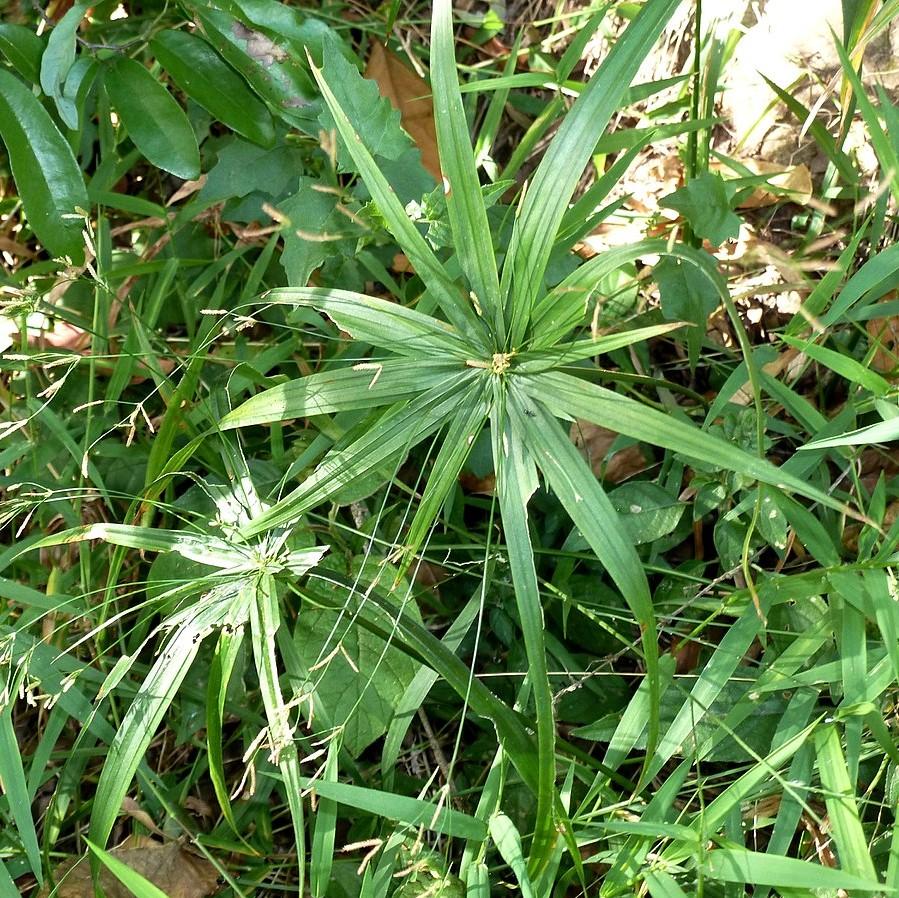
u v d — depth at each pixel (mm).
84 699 595
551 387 448
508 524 447
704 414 654
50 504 647
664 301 603
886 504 631
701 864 462
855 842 466
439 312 608
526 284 446
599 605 593
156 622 663
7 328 709
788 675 525
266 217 686
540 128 653
